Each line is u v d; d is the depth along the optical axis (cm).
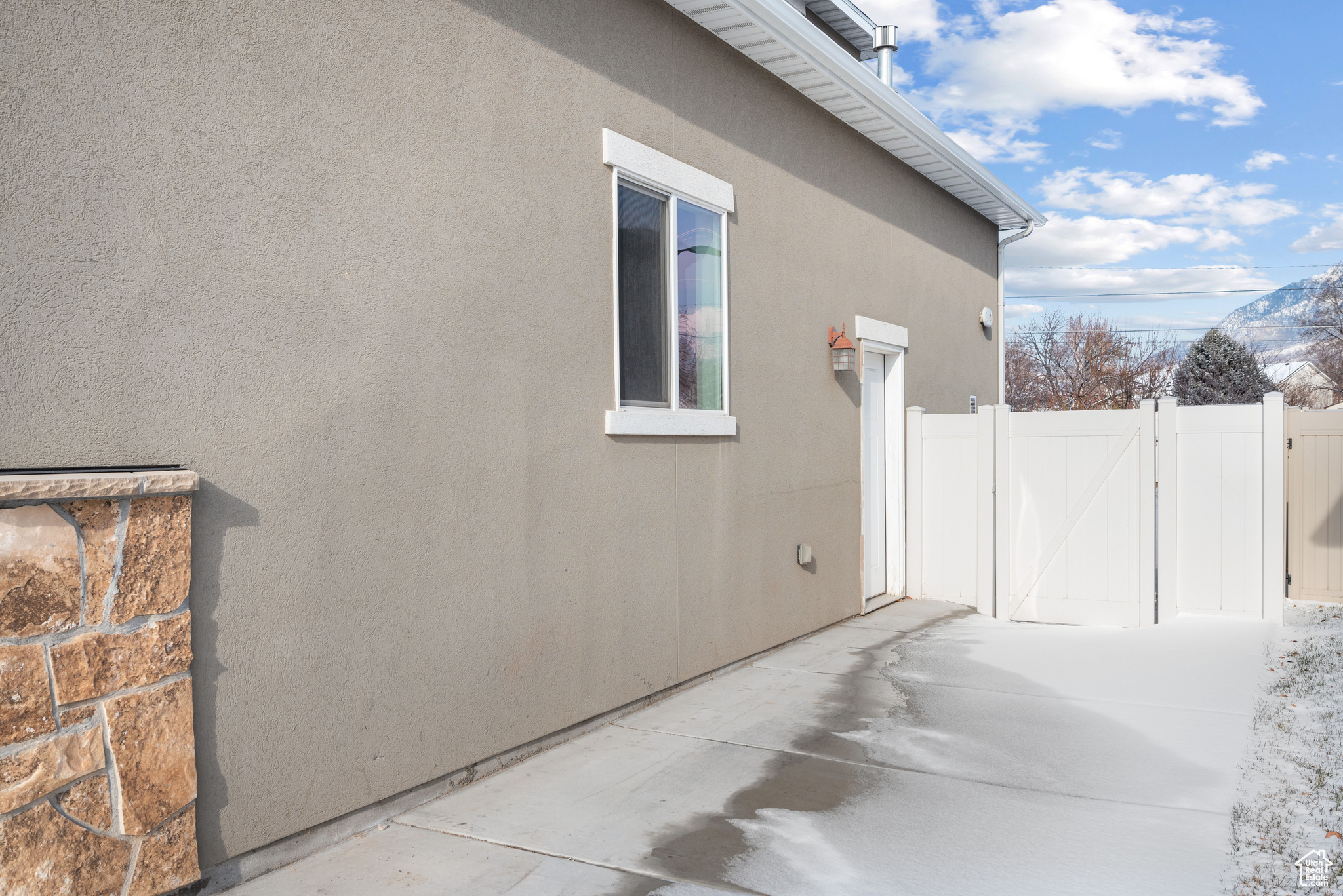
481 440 444
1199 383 3709
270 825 342
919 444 962
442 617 421
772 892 328
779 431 742
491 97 452
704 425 625
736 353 681
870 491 939
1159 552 803
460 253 433
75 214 282
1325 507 860
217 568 323
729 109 670
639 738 511
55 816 269
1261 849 354
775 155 738
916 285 1037
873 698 593
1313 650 662
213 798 321
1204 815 393
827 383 825
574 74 511
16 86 267
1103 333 4725
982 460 883
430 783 418
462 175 435
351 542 376
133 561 290
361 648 380
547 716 489
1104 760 468
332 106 370
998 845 366
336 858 356
